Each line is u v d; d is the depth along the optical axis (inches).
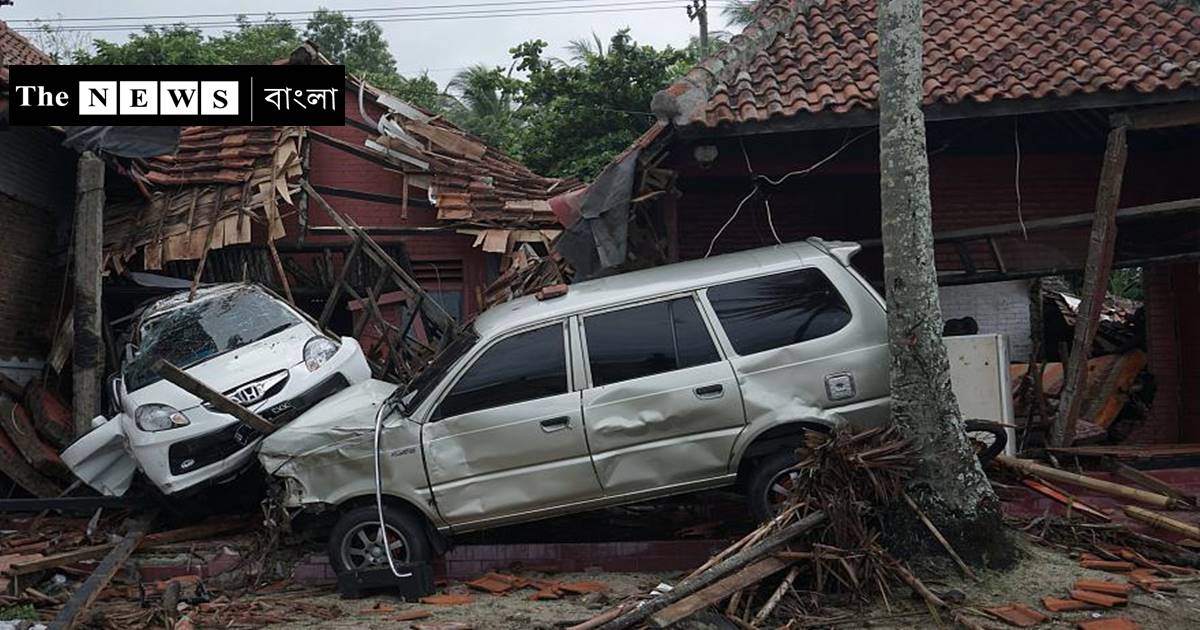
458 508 278.8
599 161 817.5
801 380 273.9
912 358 260.2
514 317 289.4
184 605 272.4
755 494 275.1
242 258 506.3
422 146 550.0
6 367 441.7
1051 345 474.9
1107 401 402.9
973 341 315.9
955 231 371.6
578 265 362.6
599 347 281.9
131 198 505.4
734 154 380.5
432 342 466.6
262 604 272.8
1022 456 331.3
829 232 426.0
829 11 414.9
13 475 386.0
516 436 277.6
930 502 256.5
